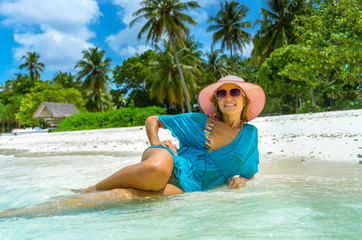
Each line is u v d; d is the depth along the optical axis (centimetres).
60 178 351
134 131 1408
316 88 2730
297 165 361
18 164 563
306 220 140
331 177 277
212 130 292
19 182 328
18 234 137
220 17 4116
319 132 705
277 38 3228
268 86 2986
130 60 4281
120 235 131
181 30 3275
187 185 256
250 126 301
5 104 6750
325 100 3884
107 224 150
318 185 240
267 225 135
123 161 517
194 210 175
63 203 194
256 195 211
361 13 1508
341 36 1584
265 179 289
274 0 3234
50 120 3334
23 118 4562
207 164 275
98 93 5069
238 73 4025
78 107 4738
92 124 2562
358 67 1583
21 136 1908
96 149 852
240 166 282
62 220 160
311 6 3005
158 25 3138
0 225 153
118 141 1060
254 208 169
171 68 3453
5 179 352
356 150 417
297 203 175
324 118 997
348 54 1521
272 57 2766
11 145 1372
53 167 481
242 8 4050
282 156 445
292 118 1148
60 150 915
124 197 213
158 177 225
